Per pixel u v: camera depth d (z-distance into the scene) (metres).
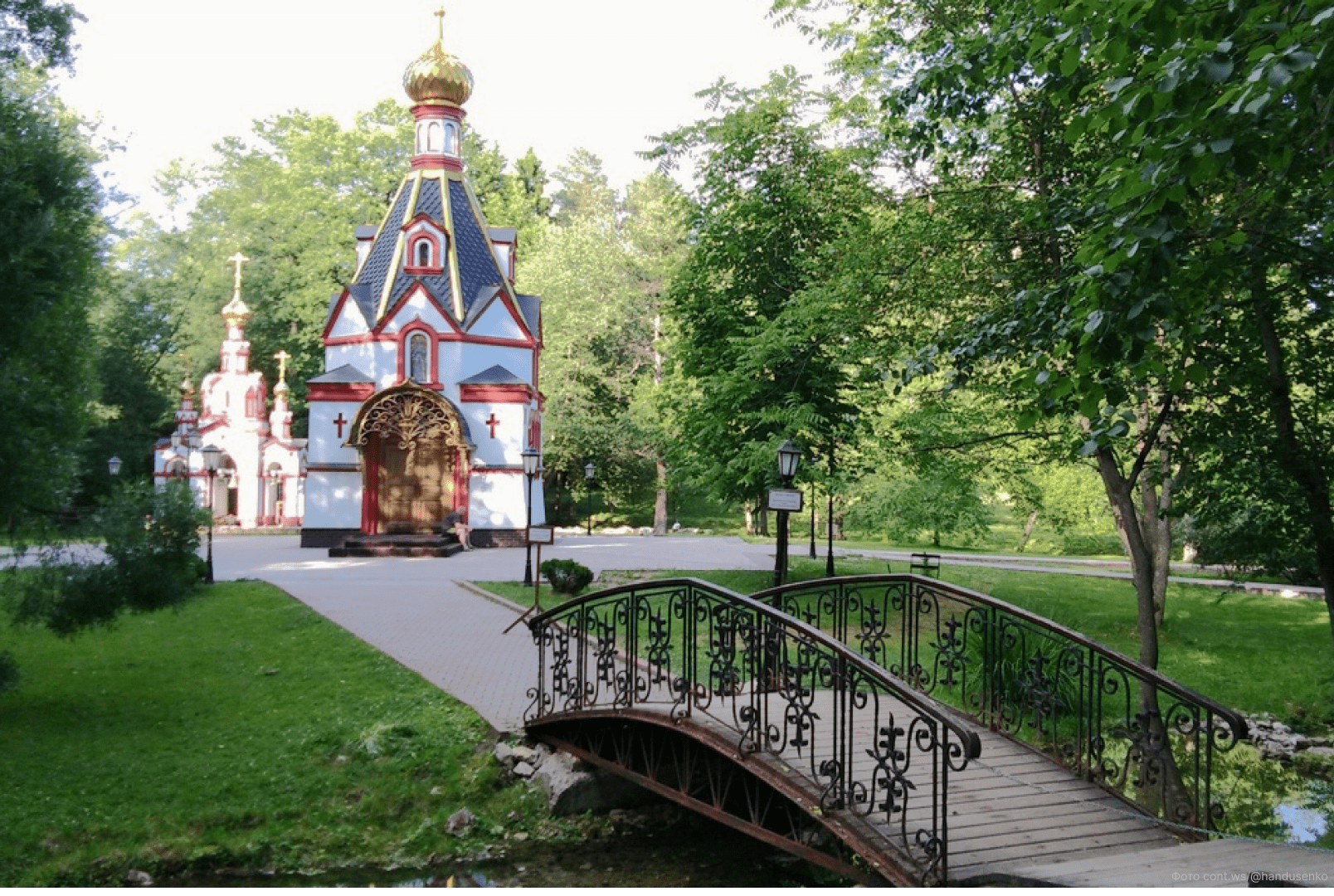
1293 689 15.79
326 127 49.94
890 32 13.77
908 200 14.26
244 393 45.66
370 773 11.68
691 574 24.98
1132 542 12.05
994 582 25.42
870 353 14.80
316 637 17.11
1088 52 6.79
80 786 11.19
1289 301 10.15
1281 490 10.99
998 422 16.45
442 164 37.00
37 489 12.12
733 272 22.41
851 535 45.97
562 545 36.34
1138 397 8.11
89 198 12.86
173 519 13.30
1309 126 6.02
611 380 46.75
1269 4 5.30
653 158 21.34
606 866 9.98
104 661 15.94
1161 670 16.72
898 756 6.68
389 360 34.31
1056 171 12.16
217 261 53.78
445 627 18.05
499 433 34.66
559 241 47.34
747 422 21.67
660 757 9.95
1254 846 6.27
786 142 20.92
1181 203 7.33
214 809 10.86
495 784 11.48
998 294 13.03
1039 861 6.47
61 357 12.84
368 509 33.78
